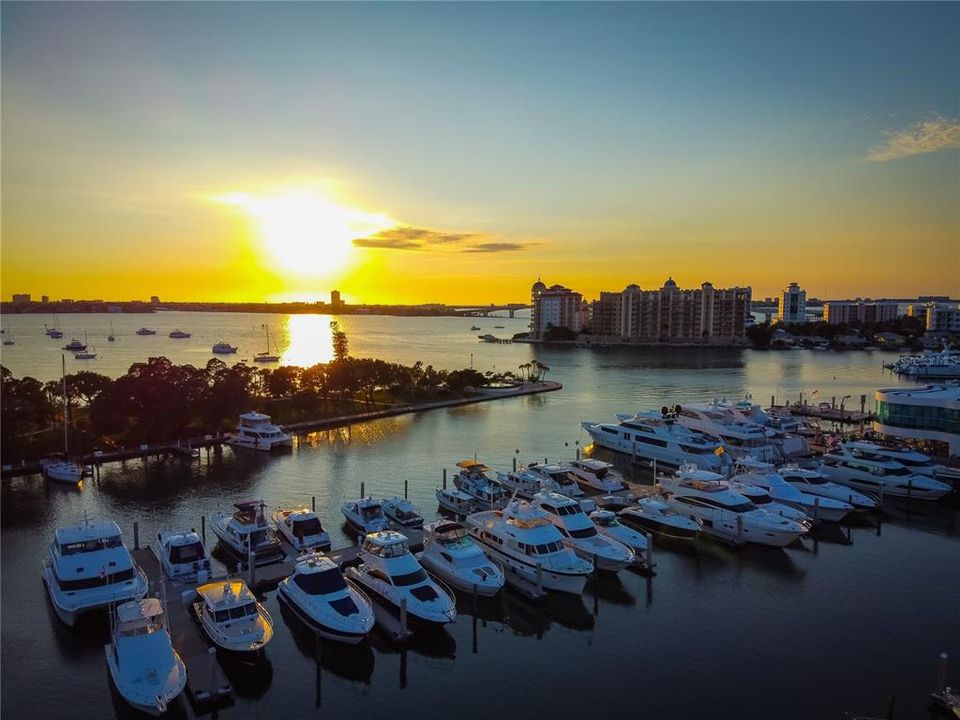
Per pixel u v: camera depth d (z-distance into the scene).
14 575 45.31
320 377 113.94
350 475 73.31
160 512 60.03
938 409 75.44
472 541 46.22
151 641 32.41
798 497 59.38
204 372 100.12
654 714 31.16
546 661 36.06
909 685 33.50
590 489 66.69
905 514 60.72
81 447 80.81
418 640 37.69
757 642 37.78
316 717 31.14
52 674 33.66
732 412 92.12
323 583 38.72
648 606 42.34
